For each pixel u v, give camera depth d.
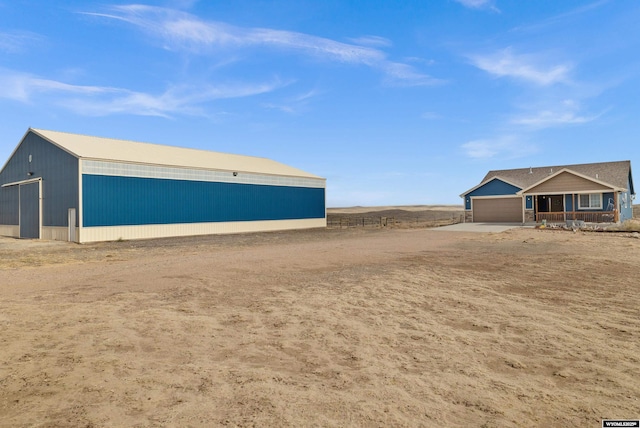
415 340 5.39
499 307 6.99
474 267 11.16
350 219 55.94
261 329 5.86
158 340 5.38
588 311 6.70
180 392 3.82
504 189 35.19
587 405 3.58
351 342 5.32
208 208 29.17
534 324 6.00
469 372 4.34
